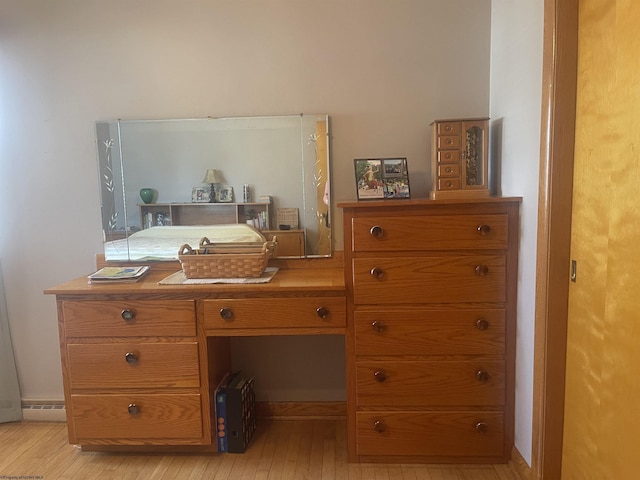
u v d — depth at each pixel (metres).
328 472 2.05
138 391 2.10
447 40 2.29
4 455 2.23
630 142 1.30
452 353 2.02
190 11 2.33
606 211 1.43
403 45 2.30
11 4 2.35
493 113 2.25
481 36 2.27
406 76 2.31
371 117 2.34
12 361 2.53
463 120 2.10
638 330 1.28
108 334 2.07
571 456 1.66
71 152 2.41
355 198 2.38
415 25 2.29
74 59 2.36
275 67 2.34
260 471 2.06
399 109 2.33
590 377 1.53
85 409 2.12
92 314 2.06
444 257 1.97
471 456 2.07
